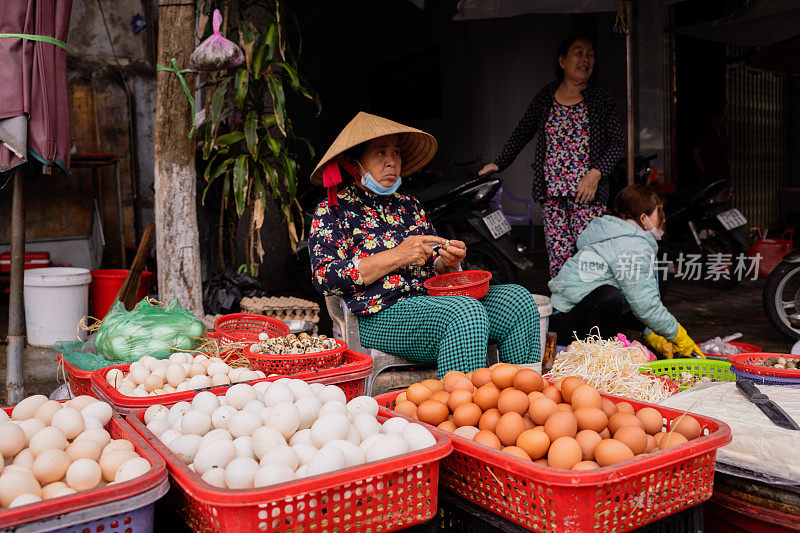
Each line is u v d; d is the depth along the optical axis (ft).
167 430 5.25
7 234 18.74
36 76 8.00
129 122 20.01
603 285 10.52
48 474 4.15
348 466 4.30
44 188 18.97
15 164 8.02
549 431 4.86
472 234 16.49
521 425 5.06
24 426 4.65
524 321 8.35
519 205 31.71
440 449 4.37
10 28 7.87
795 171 37.06
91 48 19.33
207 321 12.37
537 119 14.65
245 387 5.56
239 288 14.32
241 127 14.70
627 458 4.50
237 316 9.68
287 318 13.48
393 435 4.51
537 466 4.18
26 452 4.39
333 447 4.28
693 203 20.40
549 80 30.01
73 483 4.10
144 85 20.26
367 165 8.61
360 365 6.86
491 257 16.49
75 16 19.01
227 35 14.40
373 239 8.72
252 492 3.70
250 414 4.91
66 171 8.49
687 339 9.98
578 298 10.82
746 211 34.71
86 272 13.71
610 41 28.73
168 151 11.41
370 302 8.47
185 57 11.48
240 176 12.79
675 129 30.76
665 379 7.39
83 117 19.42
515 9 19.72
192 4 11.48
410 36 35.24
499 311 8.45
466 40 32.42
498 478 4.54
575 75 13.61
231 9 14.39
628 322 12.01
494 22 31.40
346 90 40.01
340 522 4.05
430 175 21.09
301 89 14.03
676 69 30.96
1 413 5.05
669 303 19.39
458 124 33.50
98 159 17.54
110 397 6.04
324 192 20.70
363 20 37.96
